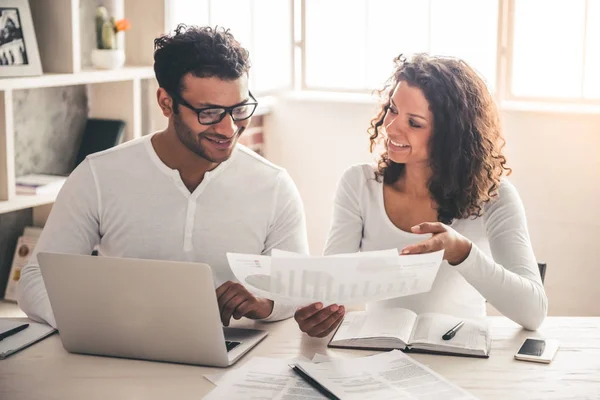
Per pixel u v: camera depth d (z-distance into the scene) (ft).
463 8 12.75
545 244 12.44
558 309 12.48
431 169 7.25
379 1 13.23
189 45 6.53
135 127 11.64
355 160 13.38
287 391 5.28
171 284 5.57
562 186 12.21
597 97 12.26
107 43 11.16
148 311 5.71
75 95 11.60
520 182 12.44
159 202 7.13
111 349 5.94
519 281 6.48
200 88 6.52
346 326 6.40
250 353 6.01
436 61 7.27
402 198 7.46
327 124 13.48
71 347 6.02
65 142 11.51
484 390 5.36
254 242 7.30
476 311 7.39
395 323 6.32
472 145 7.13
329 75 13.78
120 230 7.16
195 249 7.16
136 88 11.52
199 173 7.16
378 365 5.65
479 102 7.22
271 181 7.36
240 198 7.22
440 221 7.37
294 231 7.42
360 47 13.48
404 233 7.38
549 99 12.44
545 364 5.80
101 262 5.68
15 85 9.50
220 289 6.39
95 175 7.17
